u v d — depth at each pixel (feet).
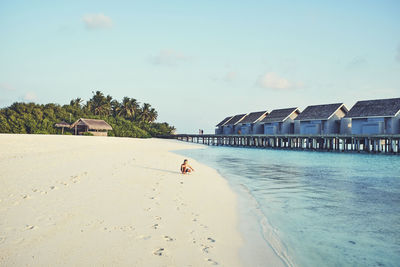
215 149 153.38
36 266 12.76
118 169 43.29
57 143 85.76
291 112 162.81
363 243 18.89
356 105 126.62
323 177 49.14
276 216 24.58
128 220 19.92
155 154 82.28
